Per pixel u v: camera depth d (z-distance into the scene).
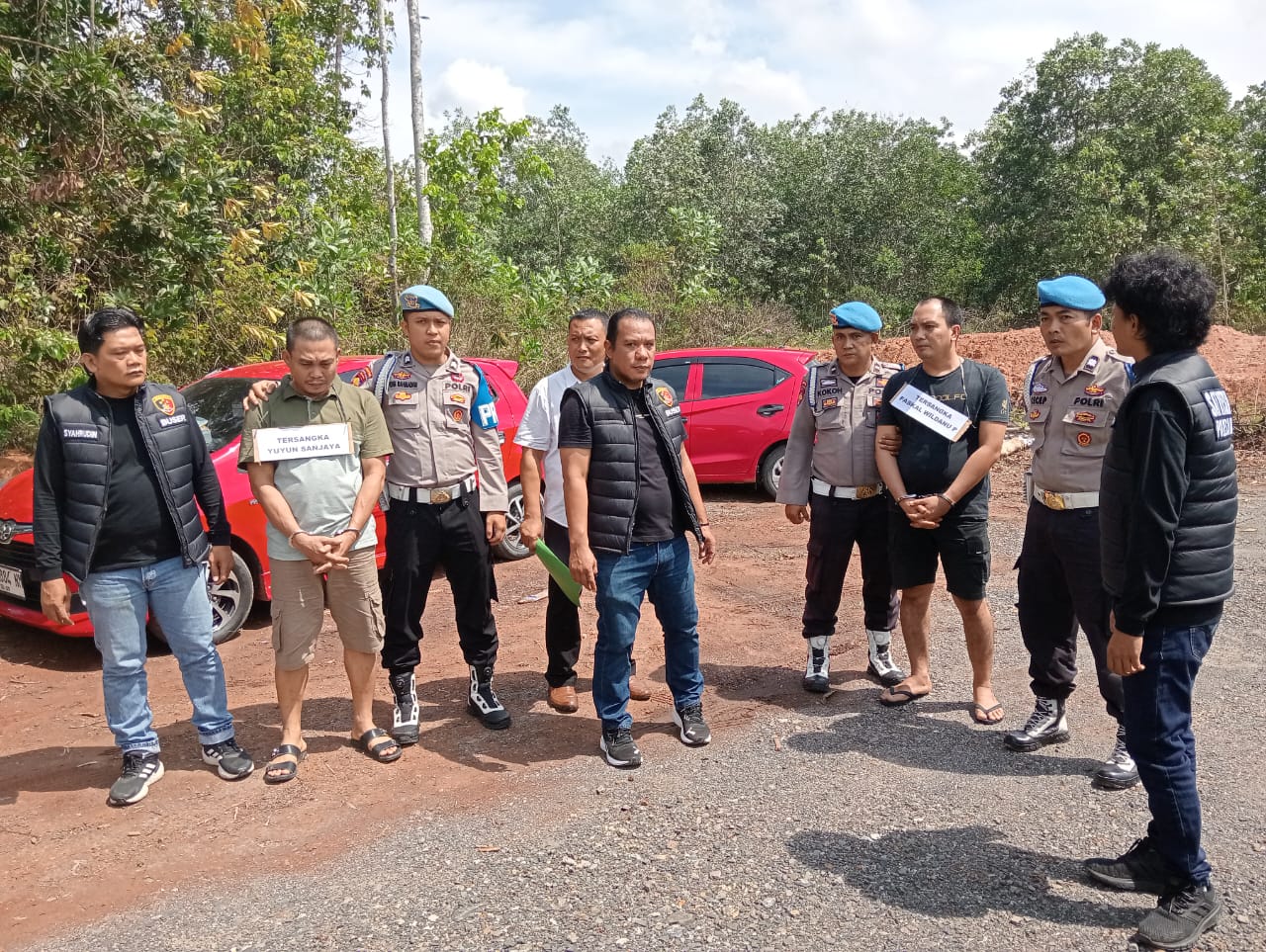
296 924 2.95
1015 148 26.41
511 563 7.57
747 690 4.91
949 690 4.80
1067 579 3.81
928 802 3.62
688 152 25.55
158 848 3.44
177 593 3.88
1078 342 3.71
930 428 4.21
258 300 11.05
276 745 4.33
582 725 4.52
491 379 7.68
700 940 2.82
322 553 3.81
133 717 3.89
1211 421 2.70
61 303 8.84
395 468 4.27
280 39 18.16
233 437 5.92
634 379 3.95
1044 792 3.69
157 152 8.69
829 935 2.83
